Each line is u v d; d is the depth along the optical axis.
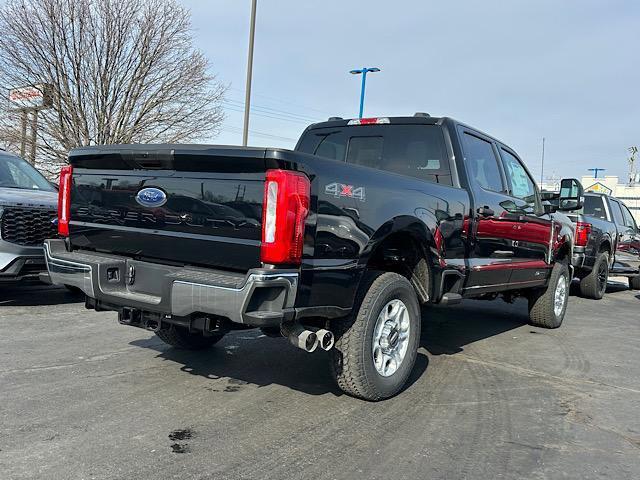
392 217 4.04
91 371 4.63
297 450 3.37
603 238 10.70
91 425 3.58
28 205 6.55
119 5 18.08
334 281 3.59
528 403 4.43
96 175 4.22
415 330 4.46
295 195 3.28
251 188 3.37
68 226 4.44
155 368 4.79
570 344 6.63
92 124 18.73
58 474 2.95
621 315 9.12
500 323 7.78
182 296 3.43
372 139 5.83
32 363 4.77
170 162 3.69
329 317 3.69
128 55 18.53
